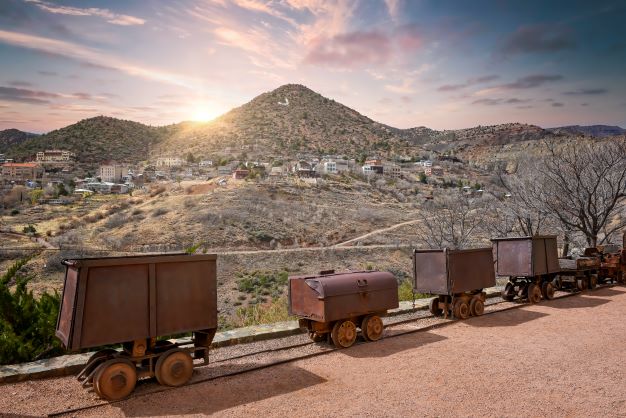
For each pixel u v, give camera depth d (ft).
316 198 408.26
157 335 20.25
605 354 25.50
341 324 26.96
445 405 18.57
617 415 17.56
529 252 42.22
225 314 159.94
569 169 65.57
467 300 35.88
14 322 25.07
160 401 19.01
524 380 21.40
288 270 229.25
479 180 618.85
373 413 17.80
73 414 17.74
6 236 277.85
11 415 17.49
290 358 24.59
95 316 18.83
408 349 26.71
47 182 595.88
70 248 237.25
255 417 17.47
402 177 602.44
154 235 278.05
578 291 47.98
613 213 71.61
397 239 286.46
